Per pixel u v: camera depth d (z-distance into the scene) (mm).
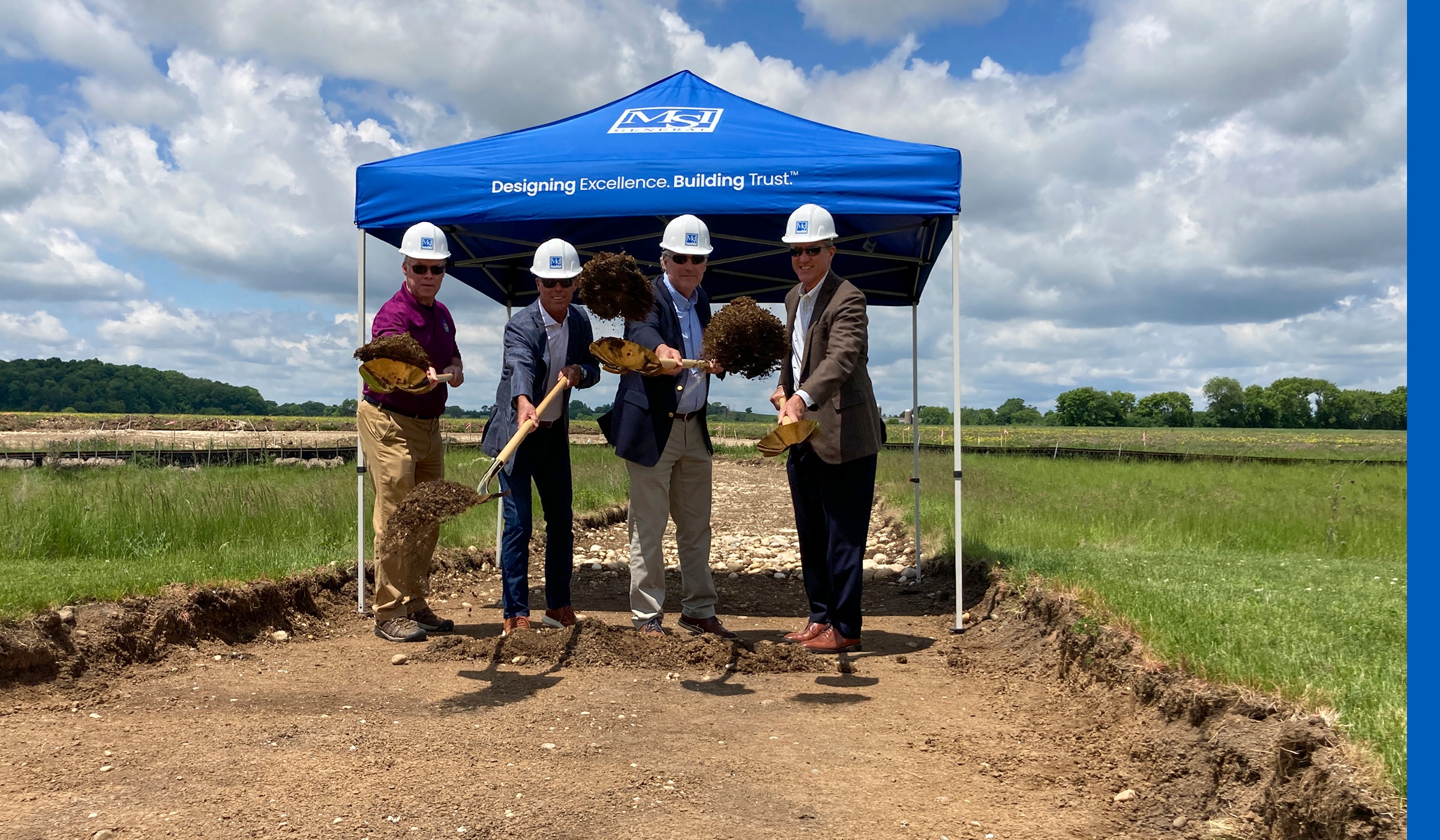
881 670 4816
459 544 8234
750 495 18031
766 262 8500
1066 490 13211
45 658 4141
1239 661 3459
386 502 5293
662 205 5652
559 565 5258
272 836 2602
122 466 18109
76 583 4922
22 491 8281
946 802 2973
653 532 4984
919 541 7531
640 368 4410
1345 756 2533
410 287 5344
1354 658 3498
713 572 8242
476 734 3580
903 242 7402
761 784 3107
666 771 3209
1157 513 9680
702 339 4668
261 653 4953
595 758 3332
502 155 6039
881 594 7133
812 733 3709
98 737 3479
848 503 5043
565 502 5230
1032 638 5090
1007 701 4223
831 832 2711
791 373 5215
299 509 8523
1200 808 2865
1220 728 3082
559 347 5090
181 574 5473
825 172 5586
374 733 3574
